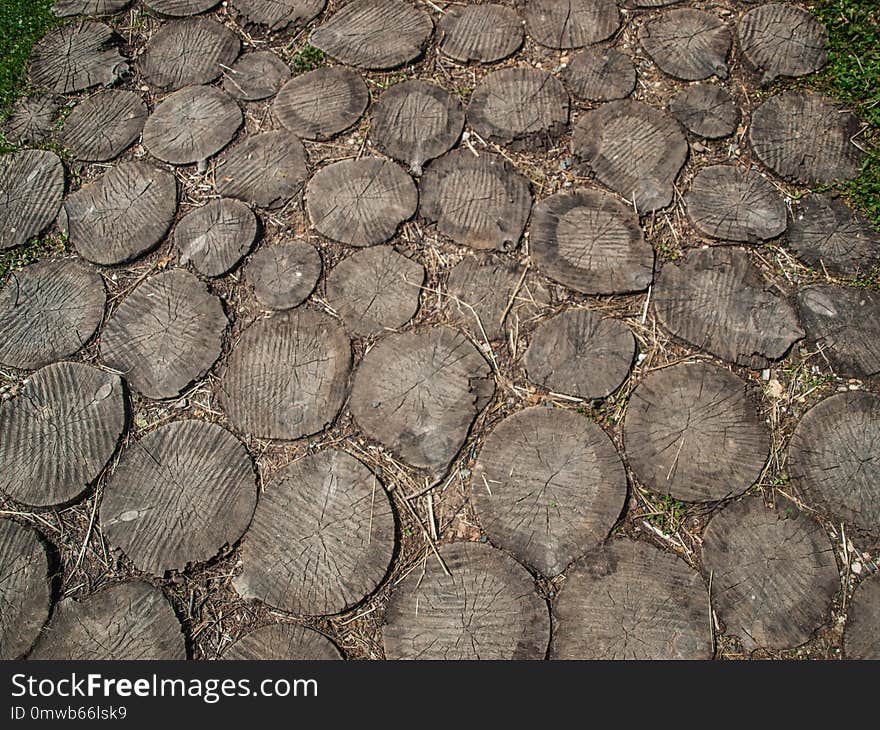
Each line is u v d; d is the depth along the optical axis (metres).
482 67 3.39
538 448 2.43
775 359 2.57
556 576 2.26
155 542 2.38
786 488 2.35
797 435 2.42
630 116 3.15
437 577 2.27
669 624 2.17
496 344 2.65
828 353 2.57
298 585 2.28
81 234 3.03
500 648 2.16
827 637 2.15
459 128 3.16
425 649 2.17
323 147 3.17
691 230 2.87
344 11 3.62
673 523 2.32
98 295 2.87
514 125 3.15
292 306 2.77
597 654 2.14
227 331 2.75
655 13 3.48
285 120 3.26
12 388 2.71
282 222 2.98
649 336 2.63
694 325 2.63
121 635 2.25
